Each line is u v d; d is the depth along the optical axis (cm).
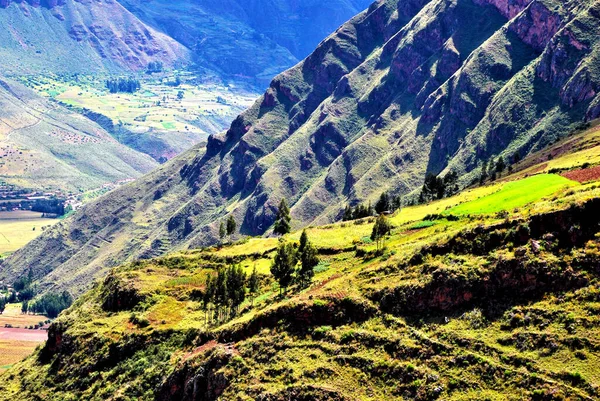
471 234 9219
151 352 12531
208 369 9644
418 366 7856
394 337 8400
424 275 9044
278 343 9281
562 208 8569
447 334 8069
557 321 7544
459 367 7581
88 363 13300
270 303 11419
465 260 8875
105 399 11631
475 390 7225
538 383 6919
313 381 8294
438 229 11875
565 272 7975
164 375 11062
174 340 12694
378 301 9131
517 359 7300
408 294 8888
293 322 9550
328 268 12550
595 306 7462
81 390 12769
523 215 9012
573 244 8256
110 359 13175
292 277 12681
